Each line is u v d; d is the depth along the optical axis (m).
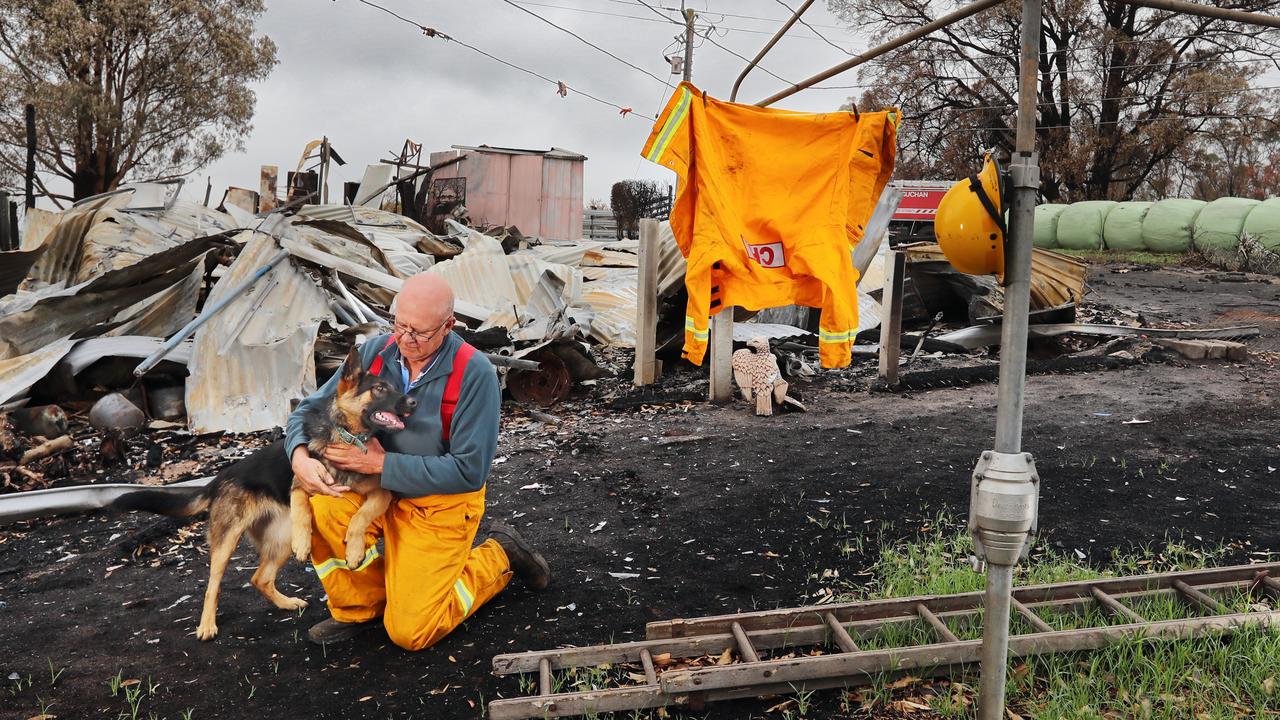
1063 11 35.91
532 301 10.86
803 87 6.59
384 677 3.62
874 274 14.53
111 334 9.39
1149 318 15.70
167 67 33.44
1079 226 30.86
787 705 3.30
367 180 26.78
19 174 31.53
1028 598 3.95
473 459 3.51
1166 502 5.77
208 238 9.80
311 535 3.76
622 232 43.97
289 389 8.43
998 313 13.15
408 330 3.37
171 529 5.62
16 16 31.06
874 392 9.83
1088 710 3.07
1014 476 2.55
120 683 3.60
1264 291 19.88
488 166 29.17
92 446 7.47
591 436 8.12
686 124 7.23
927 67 39.28
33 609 4.45
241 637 4.02
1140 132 35.59
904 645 3.64
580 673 3.55
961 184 2.56
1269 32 33.81
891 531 5.34
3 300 10.02
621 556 5.04
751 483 6.43
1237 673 3.30
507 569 4.21
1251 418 8.01
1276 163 45.28
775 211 7.21
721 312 9.29
